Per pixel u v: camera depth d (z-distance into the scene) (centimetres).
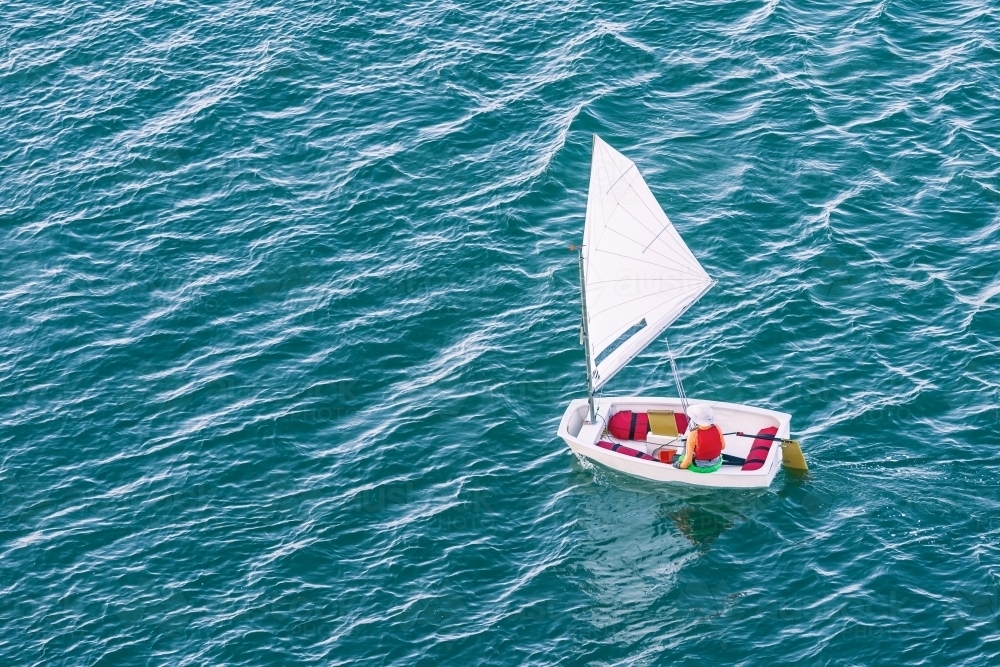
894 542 4028
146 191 5834
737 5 6700
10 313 5247
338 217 5644
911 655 3666
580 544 4150
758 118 6012
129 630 3931
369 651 3819
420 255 5431
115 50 6650
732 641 3778
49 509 4391
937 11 6600
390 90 6322
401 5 6875
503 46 6569
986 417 4469
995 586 3838
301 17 6812
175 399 4825
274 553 4172
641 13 6694
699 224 5469
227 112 6219
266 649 3838
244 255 5478
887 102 6050
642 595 3956
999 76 6150
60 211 5750
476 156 5928
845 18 6588
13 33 6781
